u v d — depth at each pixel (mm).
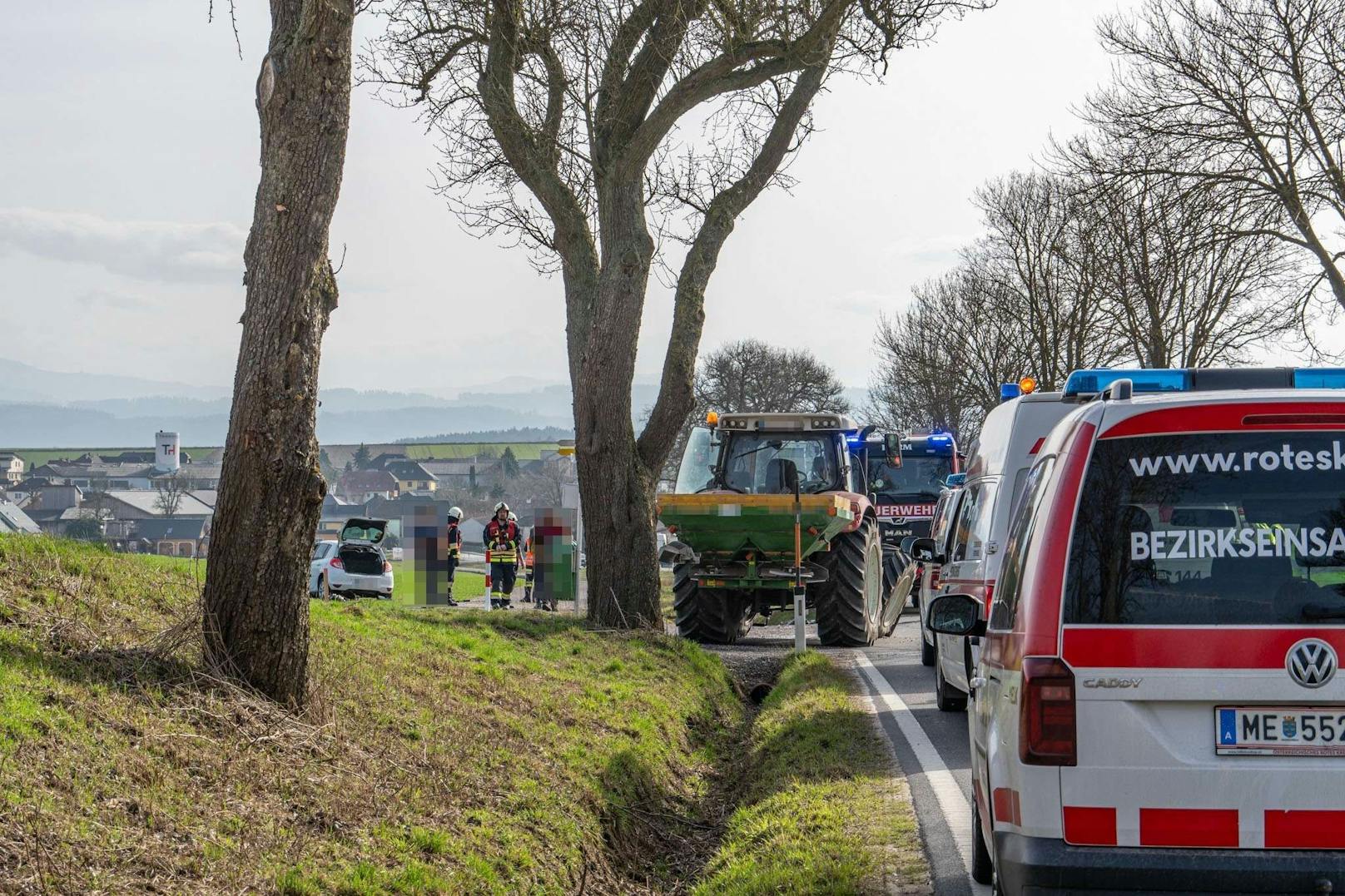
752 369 79125
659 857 9000
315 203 7996
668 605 27594
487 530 23203
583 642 13953
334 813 6691
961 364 57094
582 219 16422
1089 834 4289
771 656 17812
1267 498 4371
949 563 12211
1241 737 4242
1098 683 4312
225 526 7879
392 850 6609
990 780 4820
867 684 14438
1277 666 4227
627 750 10336
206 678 7523
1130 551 4387
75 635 7410
